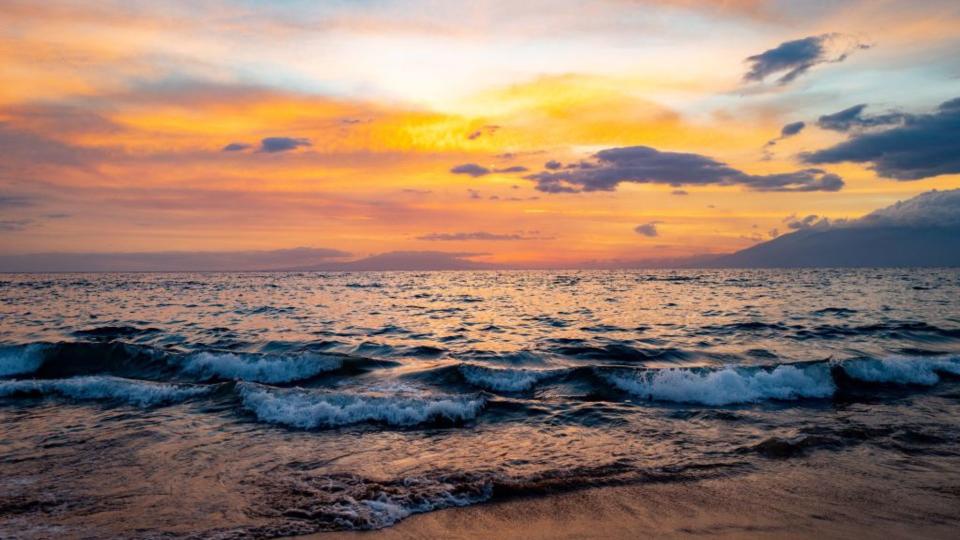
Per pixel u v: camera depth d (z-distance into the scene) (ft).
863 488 24.44
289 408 36.96
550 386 46.11
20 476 25.95
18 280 351.25
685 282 299.99
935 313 107.45
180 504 22.79
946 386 45.70
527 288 237.25
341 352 63.93
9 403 39.91
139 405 39.55
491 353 62.90
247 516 21.61
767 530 20.33
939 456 28.84
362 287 245.24
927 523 20.83
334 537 19.93
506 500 23.30
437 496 23.52
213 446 30.76
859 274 476.95
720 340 72.54
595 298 165.58
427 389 45.91
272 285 266.77
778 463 27.84
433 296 177.47
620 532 20.25
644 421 36.04
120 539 19.52
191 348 65.16
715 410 38.78
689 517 21.52
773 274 499.10
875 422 35.60
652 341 72.28
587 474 26.30
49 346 55.67
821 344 68.39
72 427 34.19
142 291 203.62
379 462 28.22
